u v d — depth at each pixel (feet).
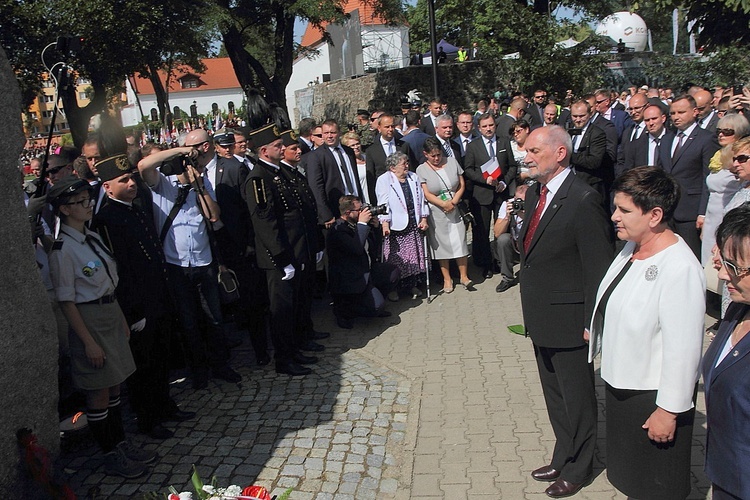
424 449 13.28
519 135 24.68
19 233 9.84
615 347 9.26
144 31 51.37
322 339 20.29
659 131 21.15
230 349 19.98
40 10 45.60
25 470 9.55
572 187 10.82
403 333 20.42
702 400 14.29
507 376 16.61
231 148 19.98
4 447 9.18
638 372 9.02
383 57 93.50
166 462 13.00
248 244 18.13
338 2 74.38
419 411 14.96
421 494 11.73
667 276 8.67
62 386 13.65
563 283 10.94
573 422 11.23
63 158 16.67
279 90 81.61
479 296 23.58
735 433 7.48
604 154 23.25
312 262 18.97
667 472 9.05
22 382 9.65
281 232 16.89
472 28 61.67
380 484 12.10
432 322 21.25
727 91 29.81
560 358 11.18
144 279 13.56
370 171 25.54
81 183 11.77
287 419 14.78
